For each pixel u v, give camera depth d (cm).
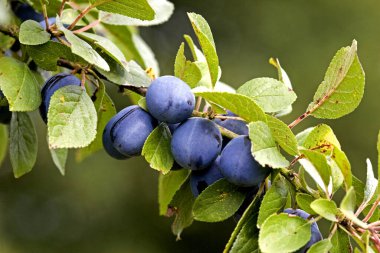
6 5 60
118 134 55
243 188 54
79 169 185
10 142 59
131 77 56
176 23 217
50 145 53
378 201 53
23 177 183
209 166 55
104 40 55
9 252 182
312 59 215
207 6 223
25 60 58
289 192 53
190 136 54
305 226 52
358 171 203
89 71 57
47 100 56
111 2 55
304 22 218
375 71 214
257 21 220
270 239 51
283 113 59
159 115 54
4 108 60
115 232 190
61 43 55
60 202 187
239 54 218
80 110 54
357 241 51
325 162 51
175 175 59
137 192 192
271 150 52
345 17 220
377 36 219
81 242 188
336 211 51
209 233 208
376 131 205
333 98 54
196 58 58
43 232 187
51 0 59
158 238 195
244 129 56
